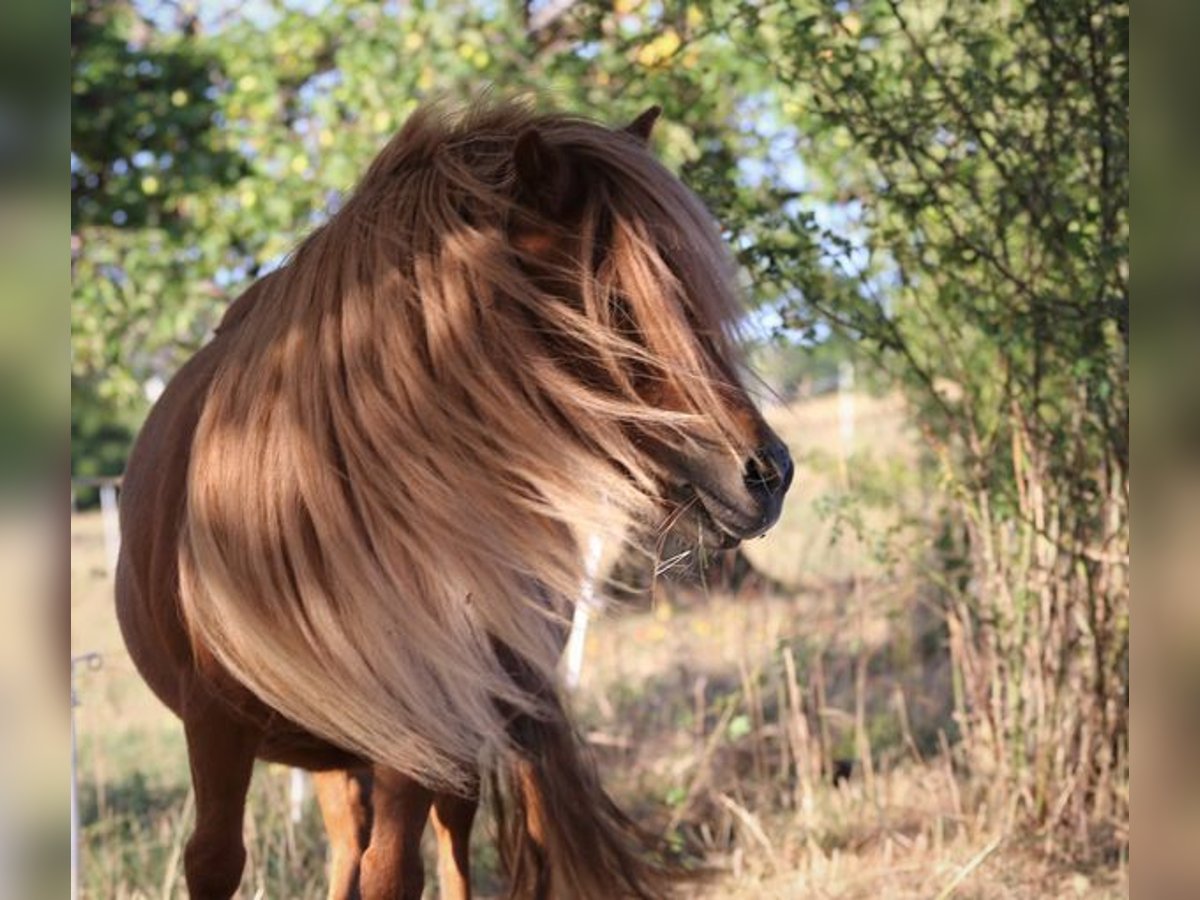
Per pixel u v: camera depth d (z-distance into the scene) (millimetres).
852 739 5496
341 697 2523
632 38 4773
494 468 2480
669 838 4668
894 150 4312
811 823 4785
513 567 2488
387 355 2518
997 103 4363
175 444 2922
